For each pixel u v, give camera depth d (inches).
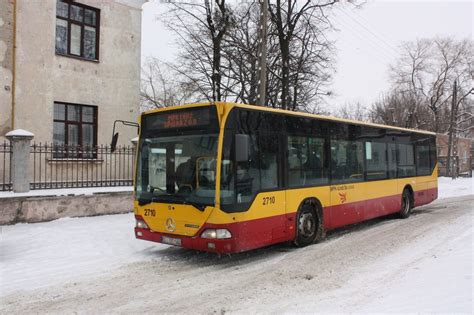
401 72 1822.1
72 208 454.6
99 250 332.5
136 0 685.9
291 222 323.6
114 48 656.4
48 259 305.6
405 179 506.6
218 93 811.4
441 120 1977.1
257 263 294.5
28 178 435.5
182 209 281.9
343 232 417.1
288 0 787.4
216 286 242.1
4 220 405.7
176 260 304.0
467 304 186.4
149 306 210.5
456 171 1430.9
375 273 262.7
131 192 510.0
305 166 343.0
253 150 292.0
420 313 182.7
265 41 583.5
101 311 204.5
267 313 197.5
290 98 863.1
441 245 341.4
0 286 244.8
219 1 792.3
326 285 240.4
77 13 618.8
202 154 278.2
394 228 437.1
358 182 412.8
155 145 306.0
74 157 601.9
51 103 581.0
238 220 274.2
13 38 546.6
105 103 643.5
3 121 538.0
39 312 204.1
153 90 1461.6
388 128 476.4
